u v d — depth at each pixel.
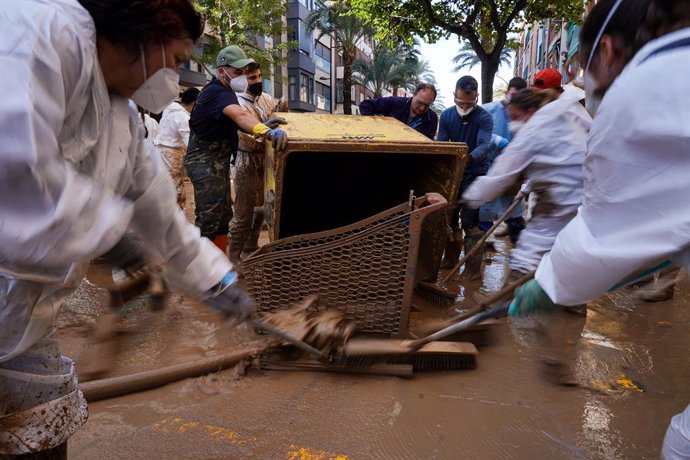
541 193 3.09
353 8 15.57
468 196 3.29
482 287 4.61
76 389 1.49
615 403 2.54
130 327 3.32
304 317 2.46
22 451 1.34
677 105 1.13
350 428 2.29
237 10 20.78
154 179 1.53
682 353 3.12
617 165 1.26
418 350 2.72
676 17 1.25
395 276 2.86
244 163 4.62
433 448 2.17
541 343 3.25
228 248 5.03
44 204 1.02
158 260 1.59
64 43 1.06
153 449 2.13
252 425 2.30
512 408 2.48
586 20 1.47
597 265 1.34
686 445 1.45
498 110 5.55
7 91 0.96
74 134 1.17
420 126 5.25
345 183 4.56
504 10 14.23
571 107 2.96
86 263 1.34
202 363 2.71
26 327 1.25
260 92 4.84
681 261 1.34
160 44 1.22
